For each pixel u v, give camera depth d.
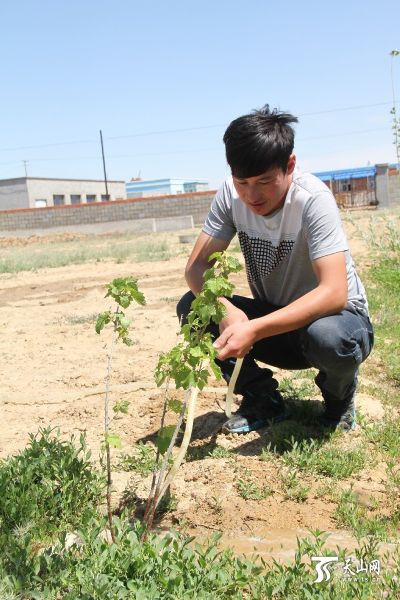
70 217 31.77
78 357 5.33
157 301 7.82
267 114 2.77
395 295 6.80
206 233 3.39
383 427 3.40
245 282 8.45
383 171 29.84
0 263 13.95
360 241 12.09
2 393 4.46
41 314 7.62
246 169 2.77
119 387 4.36
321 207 2.98
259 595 2.03
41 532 2.51
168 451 2.25
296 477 2.94
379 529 2.49
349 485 2.88
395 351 4.87
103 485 2.86
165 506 2.76
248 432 3.43
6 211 32.56
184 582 2.01
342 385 3.18
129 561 2.04
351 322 3.06
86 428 3.71
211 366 2.15
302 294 3.31
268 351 3.45
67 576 2.04
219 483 2.93
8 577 2.03
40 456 2.78
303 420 3.50
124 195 64.56
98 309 7.67
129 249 15.81
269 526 2.61
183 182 95.25
